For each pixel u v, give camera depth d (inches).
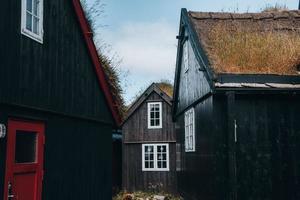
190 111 515.2
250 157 360.8
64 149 355.6
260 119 365.4
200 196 436.1
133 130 962.1
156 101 956.0
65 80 360.5
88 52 414.9
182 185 576.7
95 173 430.0
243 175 358.6
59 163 343.6
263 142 363.3
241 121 363.6
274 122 365.7
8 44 267.0
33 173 297.0
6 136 263.1
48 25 330.6
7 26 266.2
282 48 396.8
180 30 565.6
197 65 452.4
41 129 312.5
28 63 294.2
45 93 320.5
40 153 308.5
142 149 951.0
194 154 480.4
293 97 370.0
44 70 320.5
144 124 958.4
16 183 273.1
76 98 384.2
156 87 951.0
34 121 301.7
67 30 367.6
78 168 385.4
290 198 359.3
